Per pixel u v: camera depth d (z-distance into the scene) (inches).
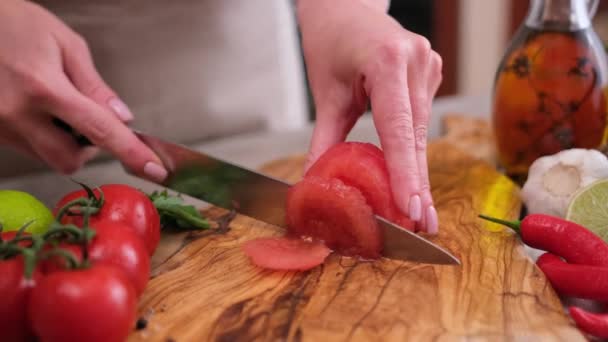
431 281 14.9
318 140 17.1
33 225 14.7
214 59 25.5
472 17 40.2
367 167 15.6
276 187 16.7
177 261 15.8
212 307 14.3
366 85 15.9
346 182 15.9
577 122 18.7
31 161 24.0
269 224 17.2
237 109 26.6
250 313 14.1
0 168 23.9
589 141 19.0
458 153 20.9
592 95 18.5
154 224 15.5
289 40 27.5
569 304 15.1
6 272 12.4
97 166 22.0
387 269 15.3
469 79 41.9
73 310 11.9
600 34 39.1
